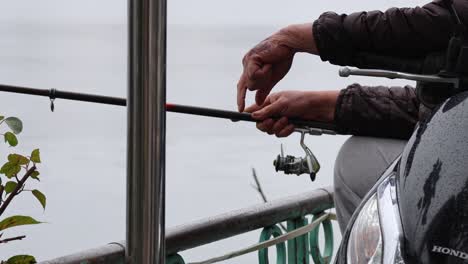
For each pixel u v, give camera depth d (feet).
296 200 14.11
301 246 14.38
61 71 75.51
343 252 9.41
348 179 12.28
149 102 9.10
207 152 44.11
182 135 46.44
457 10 11.62
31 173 10.80
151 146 9.14
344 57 12.26
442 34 11.73
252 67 12.59
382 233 9.12
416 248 8.84
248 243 13.84
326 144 16.44
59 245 18.48
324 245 14.87
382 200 9.45
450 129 9.61
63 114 40.63
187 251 13.37
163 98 9.16
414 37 11.82
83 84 73.10
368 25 12.00
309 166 12.19
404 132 12.37
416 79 10.69
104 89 57.93
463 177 9.11
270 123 12.64
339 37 12.14
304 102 12.53
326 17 12.29
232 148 35.32
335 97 12.55
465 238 8.73
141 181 9.16
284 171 12.23
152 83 9.09
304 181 17.97
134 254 9.25
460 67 10.77
